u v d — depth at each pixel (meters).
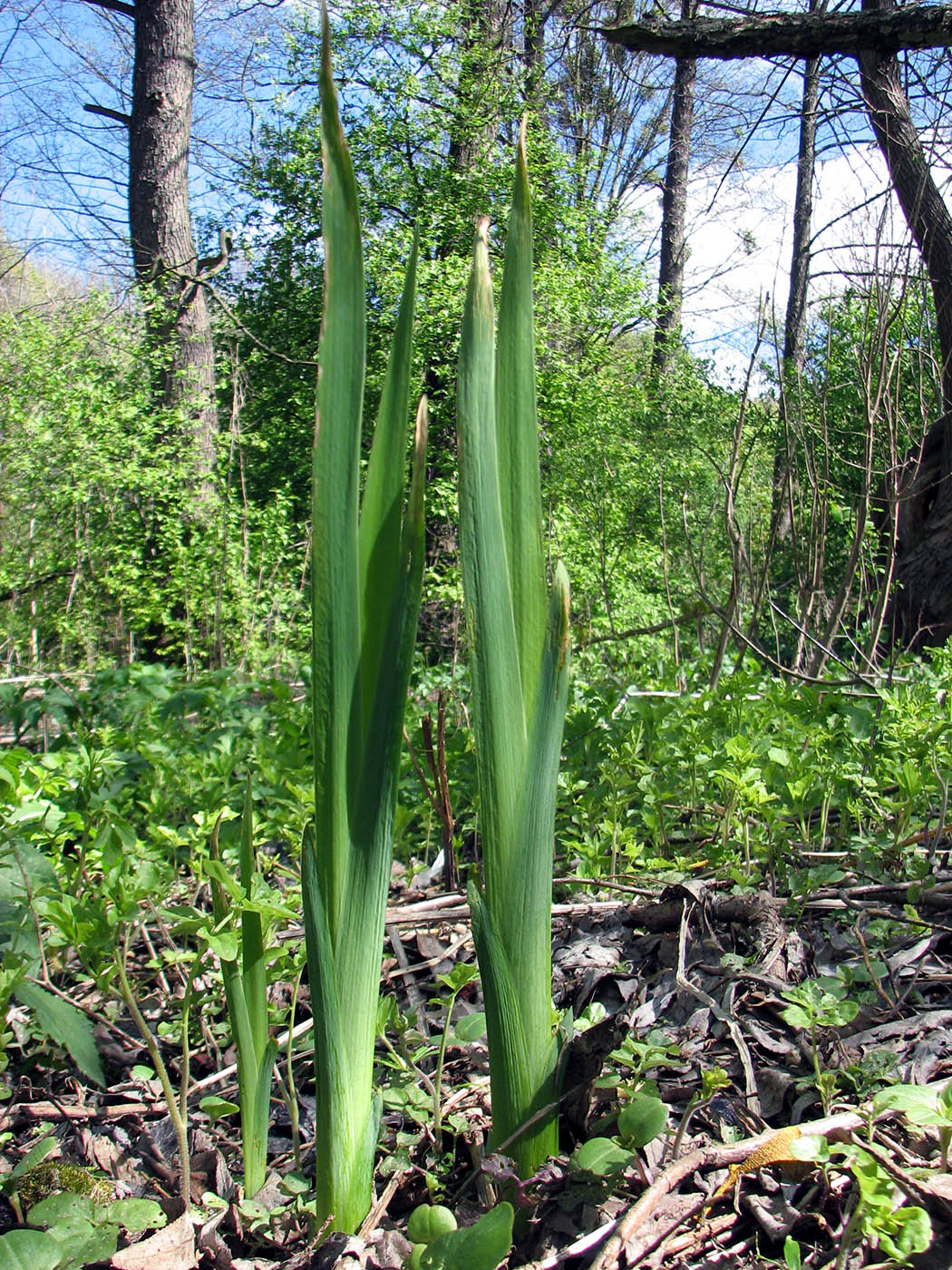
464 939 2.16
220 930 1.29
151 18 9.98
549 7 13.42
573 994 1.88
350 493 1.07
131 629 9.14
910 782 2.34
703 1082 1.45
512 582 1.18
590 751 3.09
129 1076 1.77
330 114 1.03
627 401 12.33
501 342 1.17
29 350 9.00
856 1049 1.62
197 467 9.57
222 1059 1.80
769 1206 1.31
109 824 1.89
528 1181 1.23
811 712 3.03
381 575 1.12
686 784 2.73
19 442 8.77
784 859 2.45
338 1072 1.16
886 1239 1.06
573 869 2.56
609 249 13.33
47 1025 1.28
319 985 1.12
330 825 1.10
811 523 4.94
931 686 3.44
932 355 4.93
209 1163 1.51
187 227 10.38
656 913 2.07
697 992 1.79
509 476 1.18
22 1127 1.63
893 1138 1.37
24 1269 1.09
